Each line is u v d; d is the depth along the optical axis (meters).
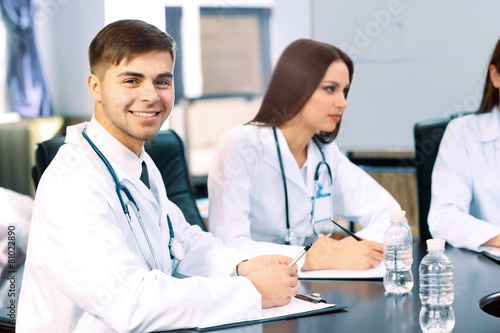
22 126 4.43
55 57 4.29
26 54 4.35
